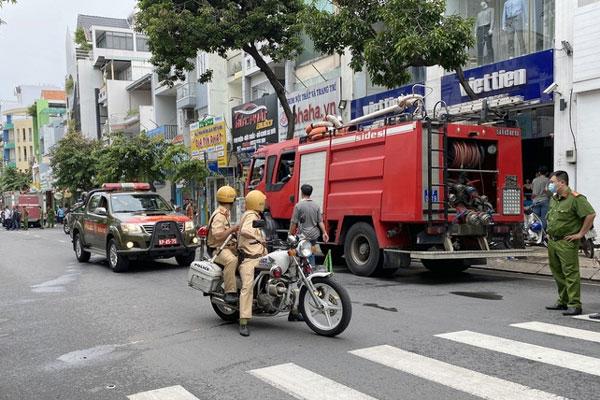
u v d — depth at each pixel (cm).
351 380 490
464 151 1016
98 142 4206
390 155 1021
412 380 485
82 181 4106
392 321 708
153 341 659
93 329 735
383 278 1088
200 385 496
